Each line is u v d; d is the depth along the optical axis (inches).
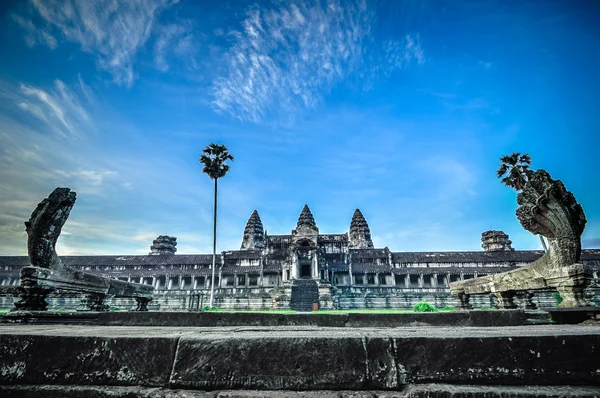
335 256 2297.0
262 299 1815.9
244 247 3117.6
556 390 113.7
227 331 164.6
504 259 2178.9
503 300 478.6
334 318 300.5
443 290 1923.0
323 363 122.4
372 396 113.9
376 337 127.6
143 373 124.7
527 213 370.3
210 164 1674.5
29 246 373.1
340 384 119.6
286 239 2380.7
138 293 679.7
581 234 348.8
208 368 123.2
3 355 131.6
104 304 547.8
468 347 124.3
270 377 121.0
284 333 142.4
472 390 113.6
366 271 2180.1
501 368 121.2
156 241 2960.1
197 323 307.4
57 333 138.7
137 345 128.3
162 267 2317.9
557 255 346.3
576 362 121.2
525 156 1507.1
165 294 1852.9
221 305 1818.4
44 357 129.5
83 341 130.2
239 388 120.4
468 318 291.3
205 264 2308.1
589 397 108.7
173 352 126.6
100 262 2353.6
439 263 2225.6
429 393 113.5
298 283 2003.0
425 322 292.7
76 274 440.5
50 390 121.1
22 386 125.1
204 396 114.9
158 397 115.8
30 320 317.1
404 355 124.9
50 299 1322.6
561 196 349.7
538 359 122.0
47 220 381.4
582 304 317.1
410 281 2202.3
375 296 1877.5
